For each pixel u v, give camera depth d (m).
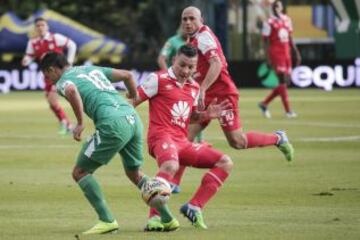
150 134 25.69
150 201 24.17
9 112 72.62
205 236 24.31
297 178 35.59
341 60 99.31
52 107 54.75
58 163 40.78
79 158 25.11
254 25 112.88
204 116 26.34
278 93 65.88
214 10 112.62
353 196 31.12
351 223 26.17
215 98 32.88
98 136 24.98
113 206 29.59
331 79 99.31
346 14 108.56
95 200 24.86
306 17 114.12
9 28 113.06
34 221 26.84
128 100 26.08
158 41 137.12
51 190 32.88
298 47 114.50
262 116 66.81
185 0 123.44
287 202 30.06
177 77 25.70
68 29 114.69
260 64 101.69
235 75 102.00
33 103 82.94
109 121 24.95
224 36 112.50
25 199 30.91
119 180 35.38
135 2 137.12
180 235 24.50
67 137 52.84
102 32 136.50
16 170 38.41
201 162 25.50
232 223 26.36
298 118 64.75
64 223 26.52
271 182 34.56
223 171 25.33
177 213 28.33
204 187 25.30
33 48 58.12
